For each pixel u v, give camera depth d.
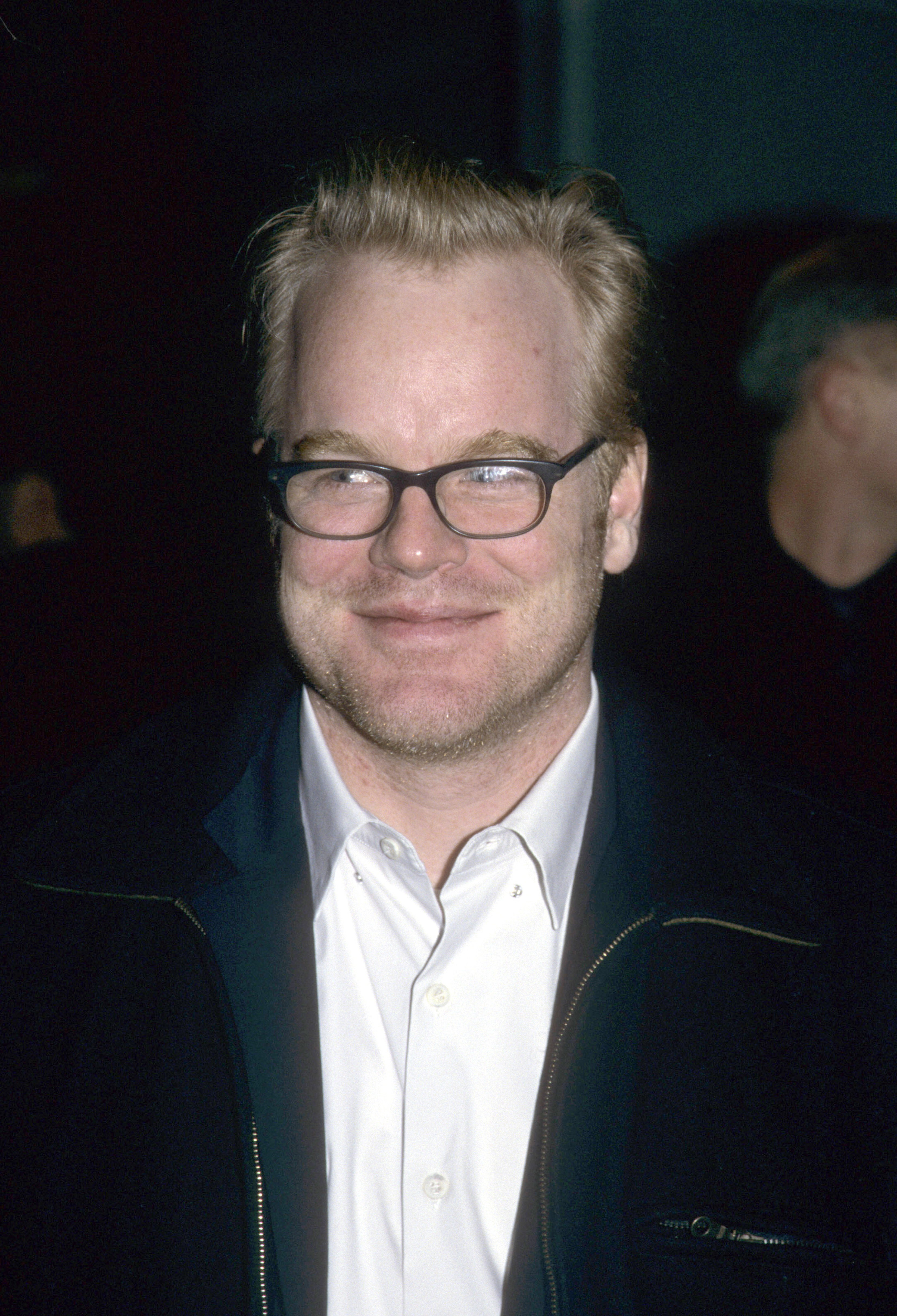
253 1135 1.26
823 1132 1.28
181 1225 1.26
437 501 1.24
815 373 2.04
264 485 1.41
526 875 1.35
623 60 2.59
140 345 3.30
